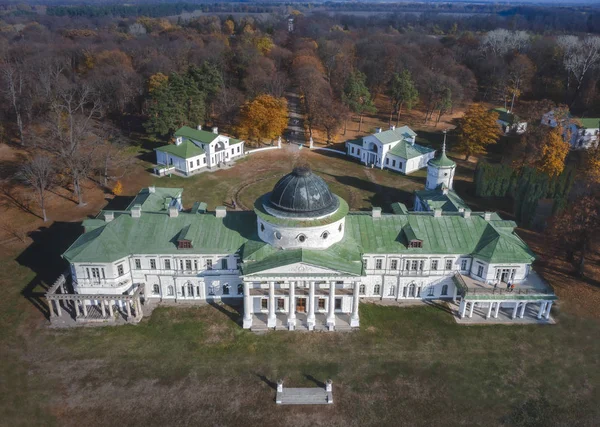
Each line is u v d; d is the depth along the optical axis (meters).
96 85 174.75
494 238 79.56
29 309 79.81
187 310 80.12
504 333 76.31
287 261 71.38
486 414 62.69
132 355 70.88
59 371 67.75
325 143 168.00
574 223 87.25
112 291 77.69
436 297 83.56
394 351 72.56
